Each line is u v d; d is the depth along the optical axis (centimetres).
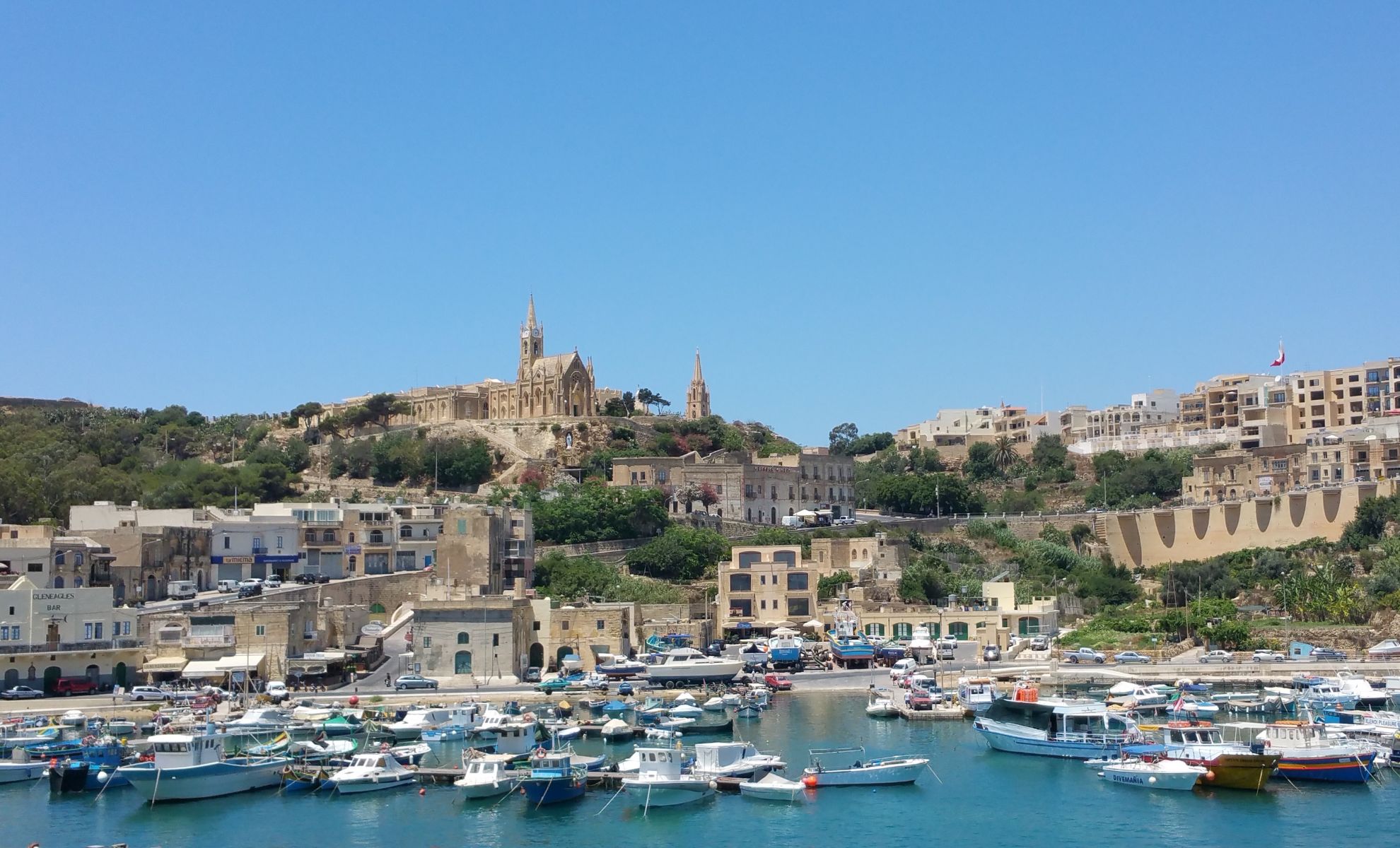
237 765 12912
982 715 15275
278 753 13638
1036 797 12669
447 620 18450
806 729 15800
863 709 17212
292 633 18325
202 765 12706
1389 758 13600
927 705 16600
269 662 18075
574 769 12888
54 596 17412
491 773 12781
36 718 15338
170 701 16350
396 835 11619
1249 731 13762
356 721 15062
